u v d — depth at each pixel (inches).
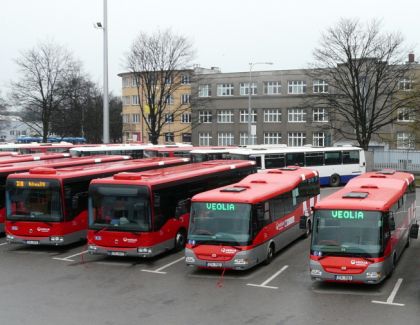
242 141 3088.1
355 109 2041.1
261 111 3014.3
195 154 1545.3
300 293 592.4
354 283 618.5
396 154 2235.5
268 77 2997.0
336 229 602.5
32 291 605.0
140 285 629.9
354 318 504.7
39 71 2365.9
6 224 814.5
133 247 729.0
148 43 2343.8
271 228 741.9
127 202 735.7
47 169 818.8
